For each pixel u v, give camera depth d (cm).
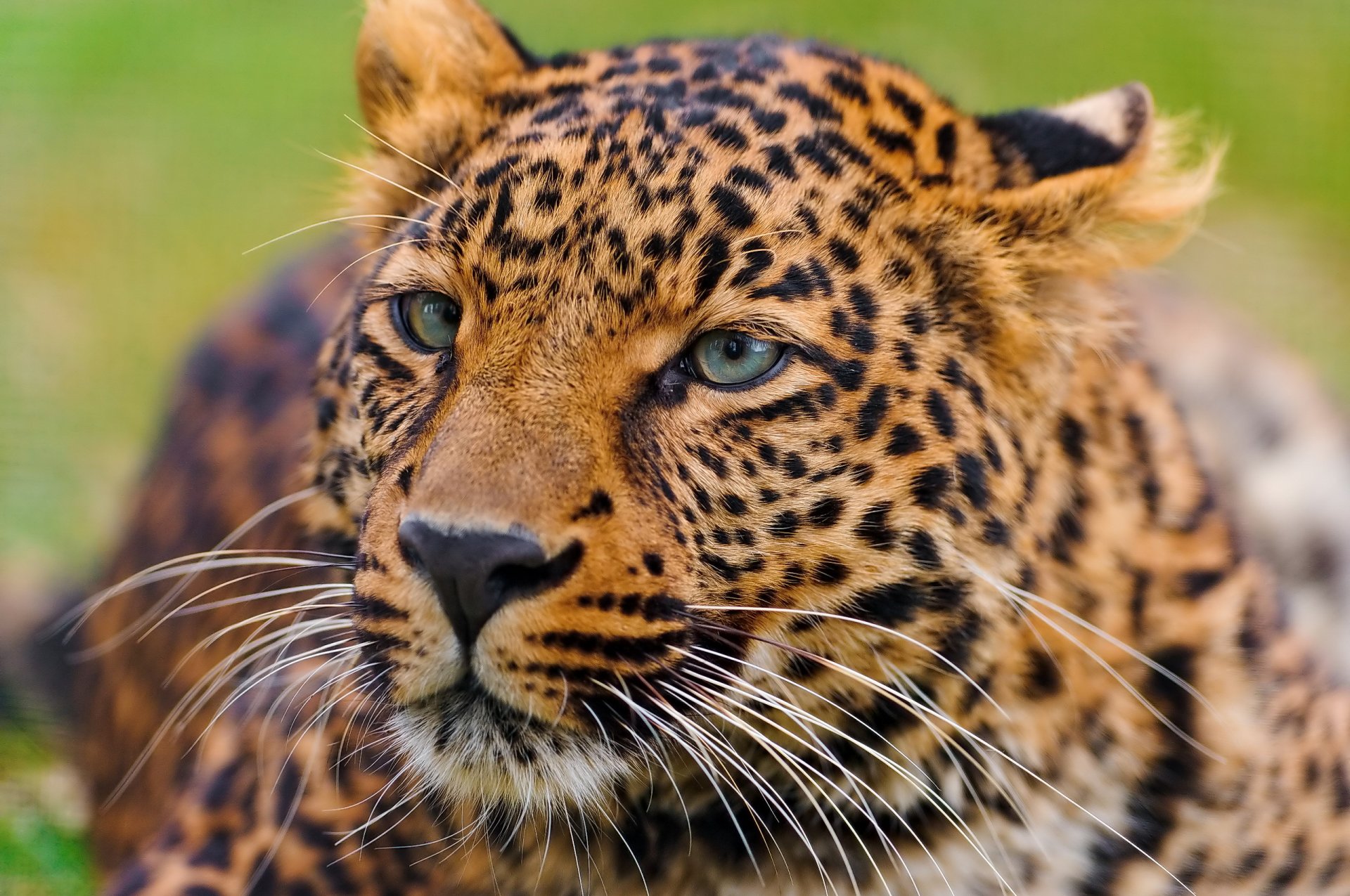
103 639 1091
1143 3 2003
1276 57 1959
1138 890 790
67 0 2006
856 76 773
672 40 827
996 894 775
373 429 734
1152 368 868
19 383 1532
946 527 701
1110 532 769
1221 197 1798
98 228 1750
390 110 836
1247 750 799
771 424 686
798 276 685
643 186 682
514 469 648
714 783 713
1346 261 1720
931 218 727
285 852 805
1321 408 1244
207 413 1064
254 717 861
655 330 677
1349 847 846
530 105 770
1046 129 796
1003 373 738
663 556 674
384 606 673
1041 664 748
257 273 1673
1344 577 1168
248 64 1962
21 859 1030
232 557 954
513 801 734
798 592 701
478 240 694
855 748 746
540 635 654
